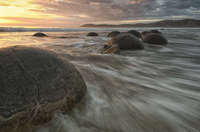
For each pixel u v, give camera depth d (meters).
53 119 1.53
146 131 1.55
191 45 9.84
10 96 1.37
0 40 10.77
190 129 1.62
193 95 2.53
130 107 2.02
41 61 1.80
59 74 1.80
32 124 1.40
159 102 2.21
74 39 14.23
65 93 1.70
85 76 3.25
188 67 4.53
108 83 2.91
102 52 6.72
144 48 7.78
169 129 1.60
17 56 1.70
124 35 7.51
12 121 1.30
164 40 9.77
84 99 2.05
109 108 1.95
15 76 1.51
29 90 1.47
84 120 1.66
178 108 2.07
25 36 15.77
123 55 6.02
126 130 1.55
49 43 10.31
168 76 3.60
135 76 3.50
